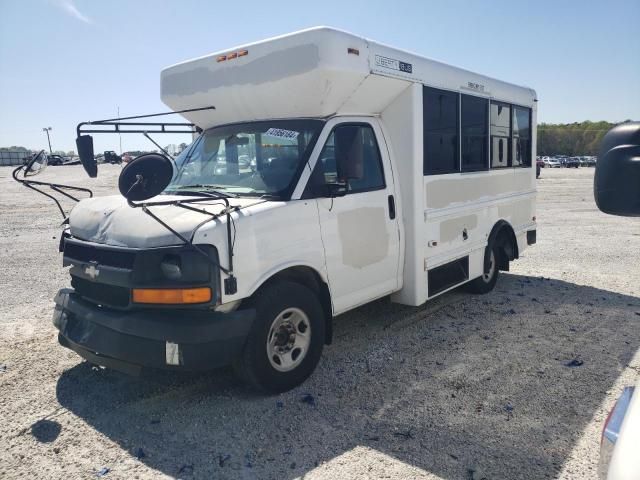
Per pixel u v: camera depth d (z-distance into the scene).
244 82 4.93
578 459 3.46
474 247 6.83
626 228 13.86
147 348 3.83
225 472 3.37
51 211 18.09
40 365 5.02
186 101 5.47
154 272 3.84
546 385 4.54
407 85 5.39
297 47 4.53
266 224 4.13
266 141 4.90
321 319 4.65
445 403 4.24
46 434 3.83
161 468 3.43
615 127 2.10
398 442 3.69
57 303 4.59
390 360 5.11
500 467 3.38
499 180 7.38
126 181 3.85
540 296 7.34
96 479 3.32
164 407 4.22
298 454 3.56
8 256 10.19
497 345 5.49
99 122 4.95
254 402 4.28
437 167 5.93
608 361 5.05
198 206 4.23
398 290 5.75
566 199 22.77
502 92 7.28
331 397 4.36
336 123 4.89
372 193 5.20
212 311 3.92
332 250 4.74
